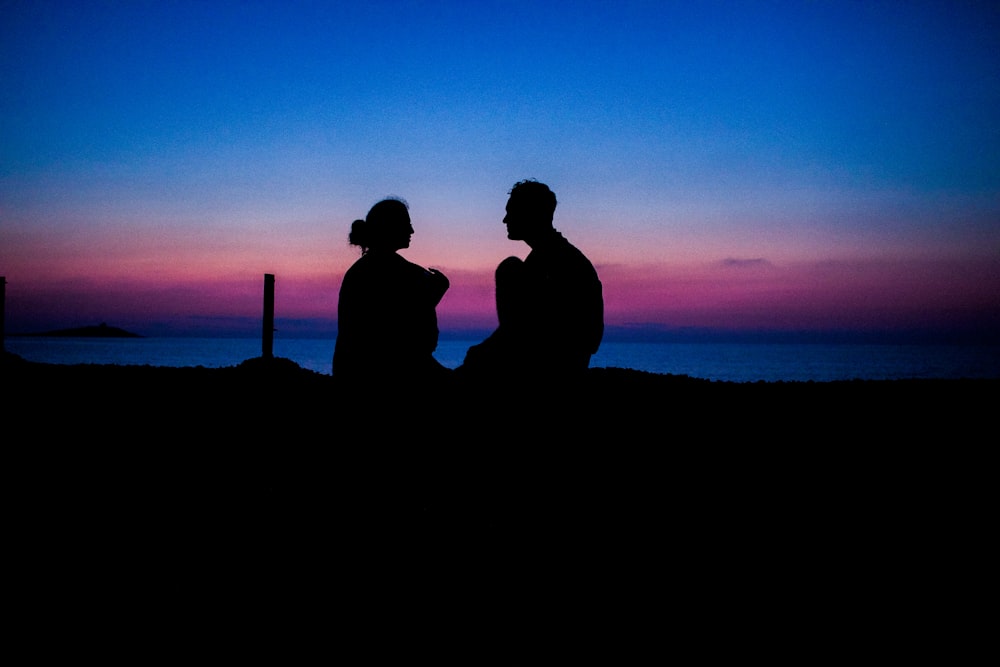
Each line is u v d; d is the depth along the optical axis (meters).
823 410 8.75
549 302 3.77
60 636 2.84
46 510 4.55
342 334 4.11
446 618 3.09
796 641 2.89
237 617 3.07
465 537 3.94
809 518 4.51
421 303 4.09
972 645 2.86
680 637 2.93
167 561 3.71
